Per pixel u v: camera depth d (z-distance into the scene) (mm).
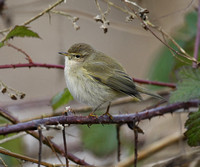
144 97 11789
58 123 6559
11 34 7836
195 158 8586
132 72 15438
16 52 15094
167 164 8719
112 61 10203
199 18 9969
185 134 7582
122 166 10125
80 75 9789
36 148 11172
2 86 7414
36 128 6375
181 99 7223
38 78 15039
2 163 8039
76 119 6793
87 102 9930
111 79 9773
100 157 11250
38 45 15055
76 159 8031
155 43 15602
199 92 7246
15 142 9172
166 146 10312
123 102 11414
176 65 10727
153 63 11945
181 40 11609
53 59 14984
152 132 11492
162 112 7754
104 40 16047
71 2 14812
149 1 11922
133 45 16062
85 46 10438
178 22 13070
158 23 11781
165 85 10109
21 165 7832
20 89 14758
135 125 7547
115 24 11633
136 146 7125
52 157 11070
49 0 11797
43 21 15039
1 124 8727
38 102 12531
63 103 9617
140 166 9875
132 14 7871
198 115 7555
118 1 14008
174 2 13039
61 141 11320
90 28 15945
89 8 14844
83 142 11156
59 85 13992
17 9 11562
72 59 10211
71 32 15320
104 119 7199
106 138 11109
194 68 7527
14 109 12219
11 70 15141
